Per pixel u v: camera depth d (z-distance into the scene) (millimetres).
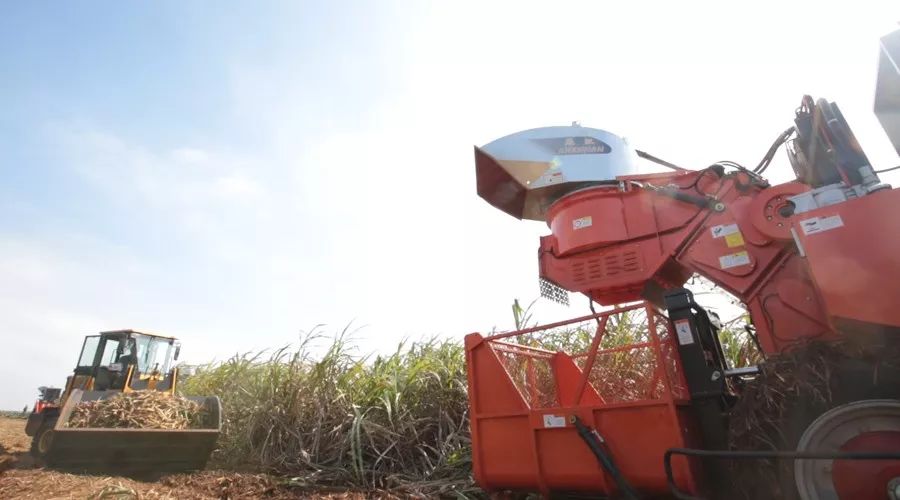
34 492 4371
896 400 2424
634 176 4113
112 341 8906
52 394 8797
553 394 4539
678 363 3246
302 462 5430
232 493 4484
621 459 3055
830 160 3127
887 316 2533
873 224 2641
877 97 3129
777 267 3398
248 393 6695
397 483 4766
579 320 3525
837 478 2510
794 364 2873
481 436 3666
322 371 5988
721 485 2934
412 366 6004
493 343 3861
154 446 5680
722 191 3736
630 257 3893
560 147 4348
